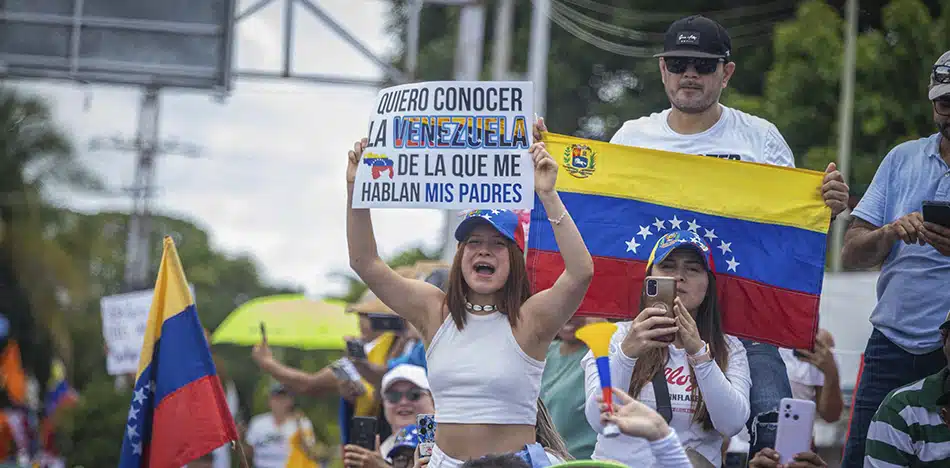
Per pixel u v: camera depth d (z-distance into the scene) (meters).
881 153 38.69
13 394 29.66
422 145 11.86
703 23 14.16
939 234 12.31
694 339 11.77
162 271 15.15
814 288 13.38
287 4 33.91
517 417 11.52
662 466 9.55
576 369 14.40
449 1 35.81
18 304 43.56
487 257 11.64
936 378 11.94
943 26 37.91
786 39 40.69
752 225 13.48
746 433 13.80
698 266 12.62
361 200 11.94
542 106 38.97
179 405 14.85
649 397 12.18
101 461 32.81
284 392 24.92
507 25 41.47
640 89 53.62
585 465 9.44
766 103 41.19
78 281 47.50
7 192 59.78
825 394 15.83
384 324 18.17
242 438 25.42
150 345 15.04
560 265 13.32
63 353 43.59
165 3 33.62
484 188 11.74
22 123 62.00
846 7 40.44
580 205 13.59
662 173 13.62
